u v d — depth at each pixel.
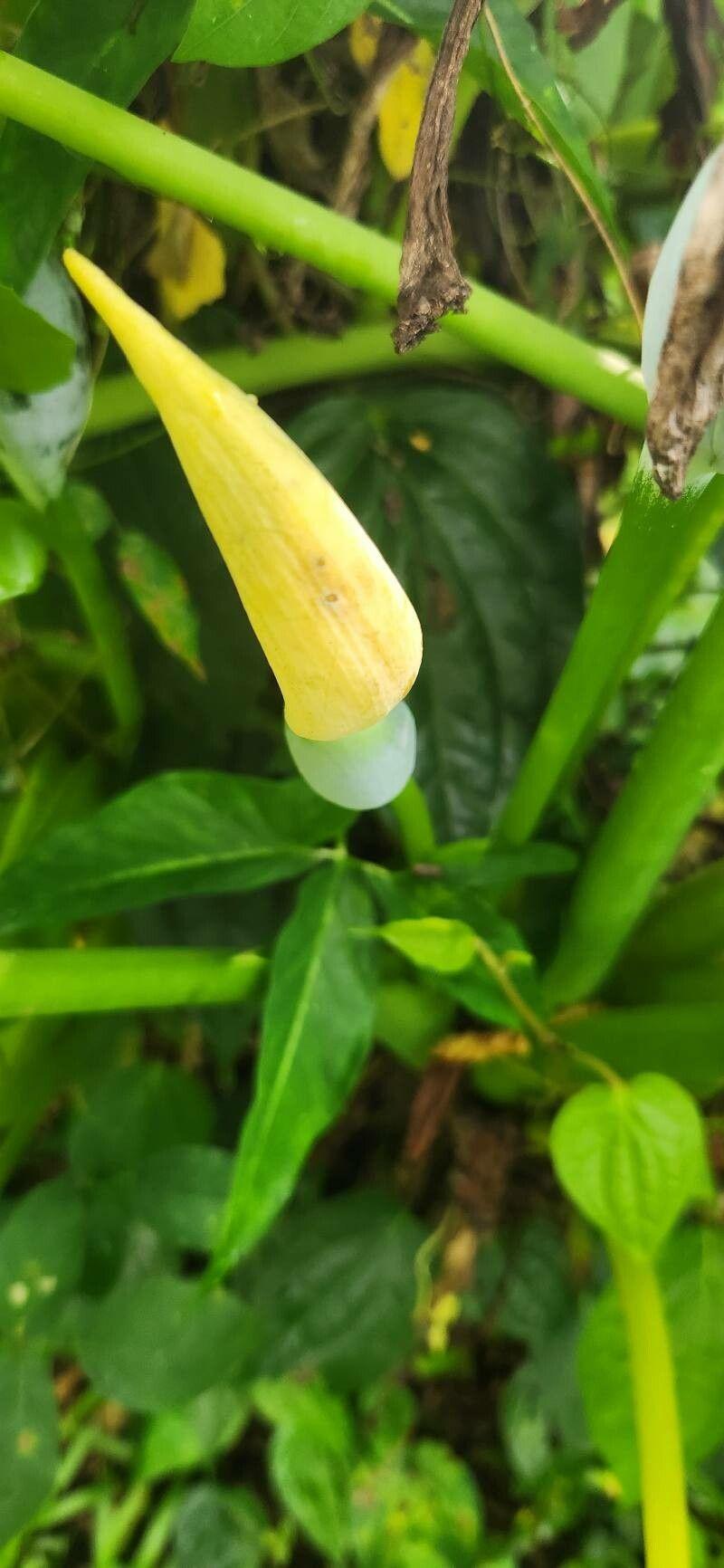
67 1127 0.41
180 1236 0.34
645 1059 0.31
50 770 0.33
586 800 0.37
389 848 0.37
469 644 0.30
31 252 0.20
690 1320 0.30
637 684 0.39
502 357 0.24
